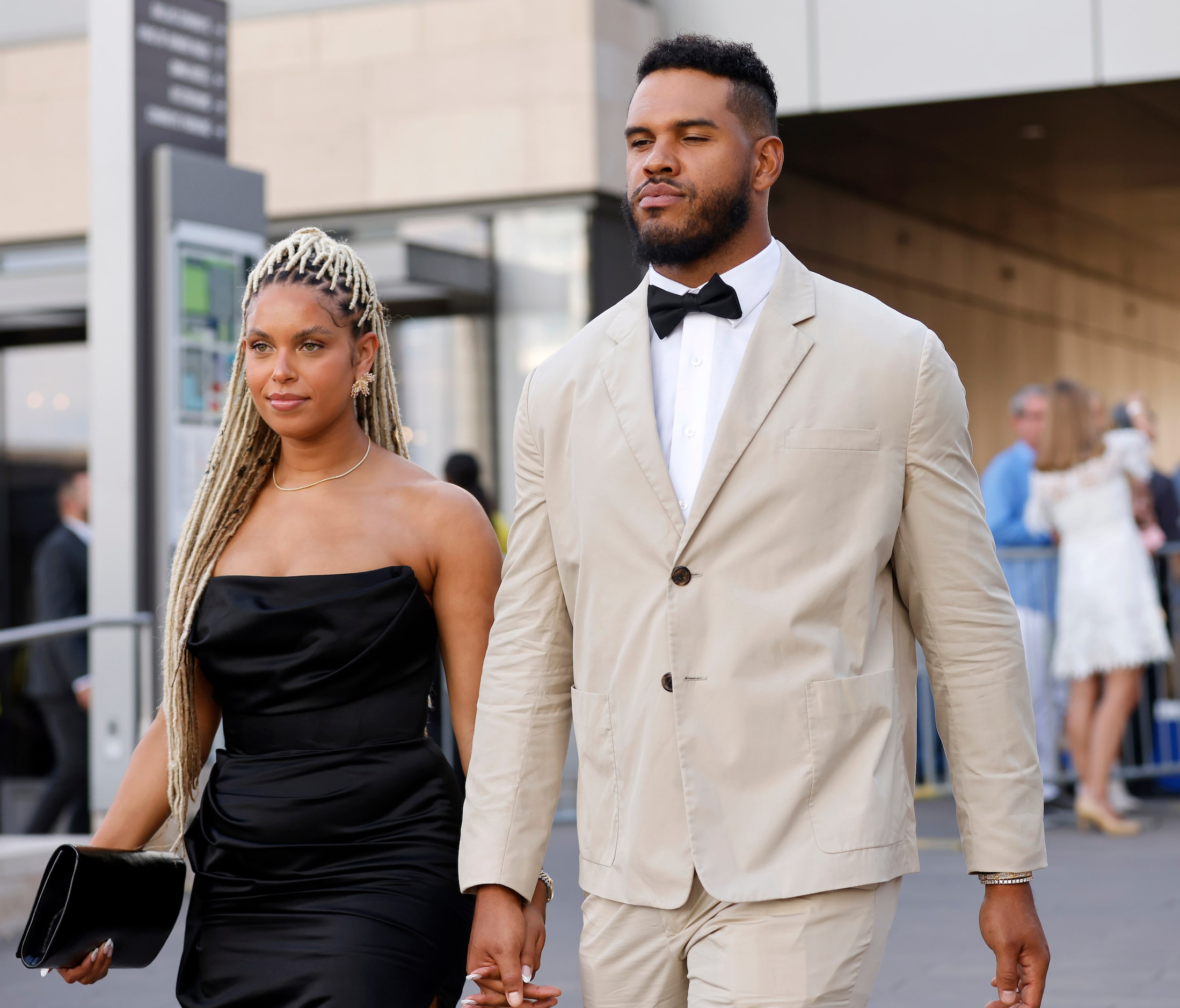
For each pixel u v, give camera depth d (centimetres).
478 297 1192
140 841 308
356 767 282
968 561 258
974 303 1827
